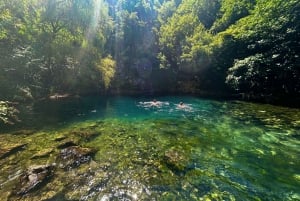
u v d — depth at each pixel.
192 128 14.95
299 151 11.05
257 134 13.54
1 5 23.34
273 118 17.30
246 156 10.45
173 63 41.03
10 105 18.72
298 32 25.52
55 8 27.80
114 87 36.12
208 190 7.66
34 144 11.09
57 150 10.36
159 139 12.62
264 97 26.23
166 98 30.06
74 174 8.42
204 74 36.66
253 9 37.94
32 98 22.94
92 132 13.35
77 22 29.62
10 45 22.98
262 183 8.20
